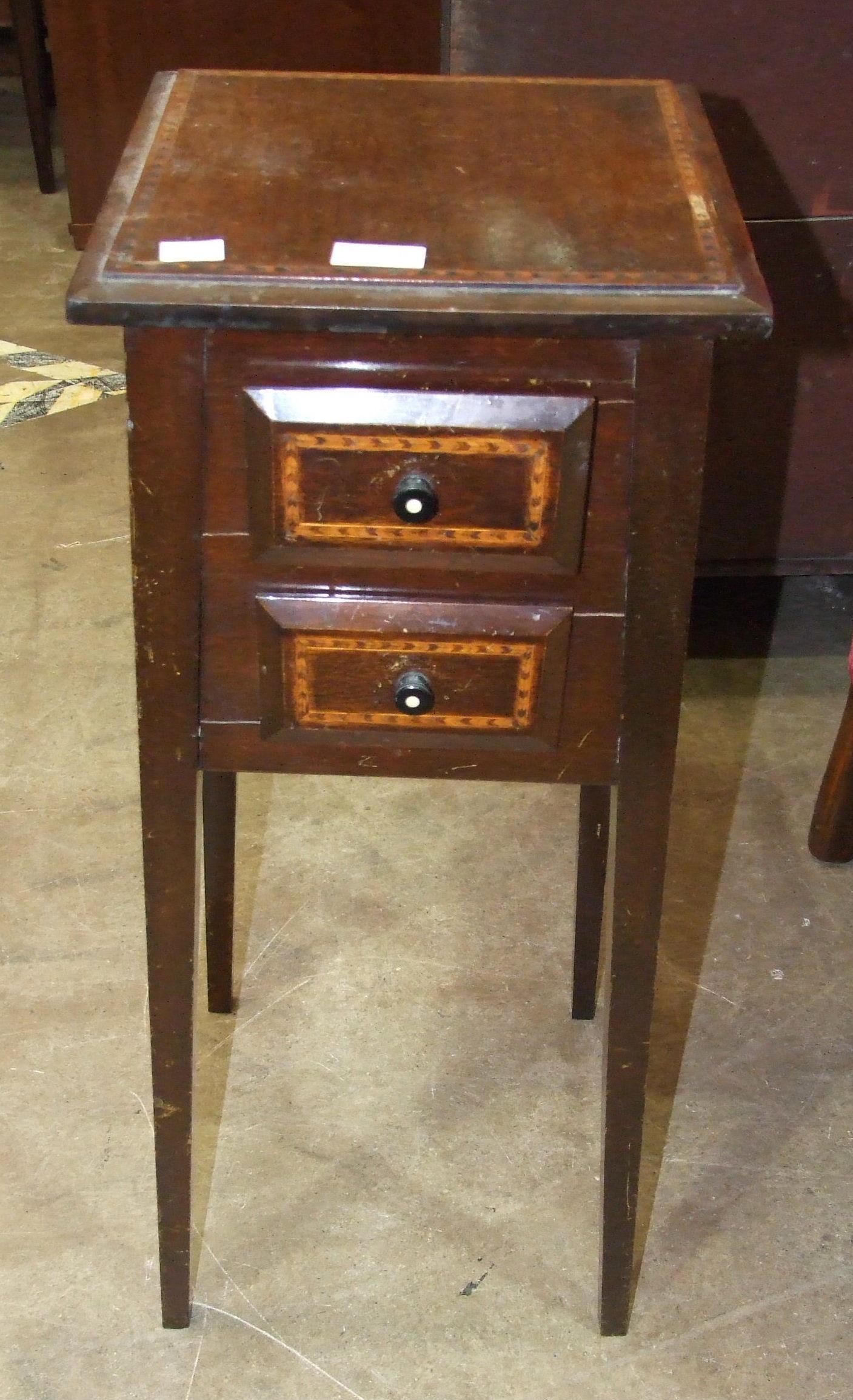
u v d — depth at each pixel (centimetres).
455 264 88
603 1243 116
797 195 161
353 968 155
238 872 167
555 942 159
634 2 148
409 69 300
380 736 100
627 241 92
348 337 86
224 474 90
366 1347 120
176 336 85
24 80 335
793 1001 153
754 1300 124
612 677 97
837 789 163
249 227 92
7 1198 131
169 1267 118
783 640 207
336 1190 132
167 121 106
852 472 180
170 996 107
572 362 87
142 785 100
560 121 109
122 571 216
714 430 177
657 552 92
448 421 88
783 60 152
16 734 185
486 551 92
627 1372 119
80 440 251
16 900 161
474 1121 139
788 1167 136
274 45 296
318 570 93
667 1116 140
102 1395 117
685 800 179
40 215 339
